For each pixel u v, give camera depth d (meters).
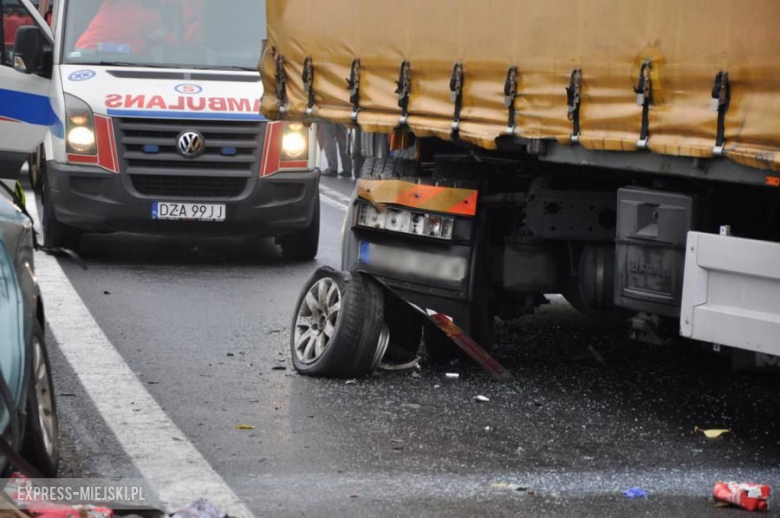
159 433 18.88
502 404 21.09
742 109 16.77
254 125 36.91
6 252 15.11
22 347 14.76
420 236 22.95
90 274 34.47
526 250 22.78
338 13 25.19
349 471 17.22
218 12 39.19
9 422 13.77
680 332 18.28
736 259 17.44
